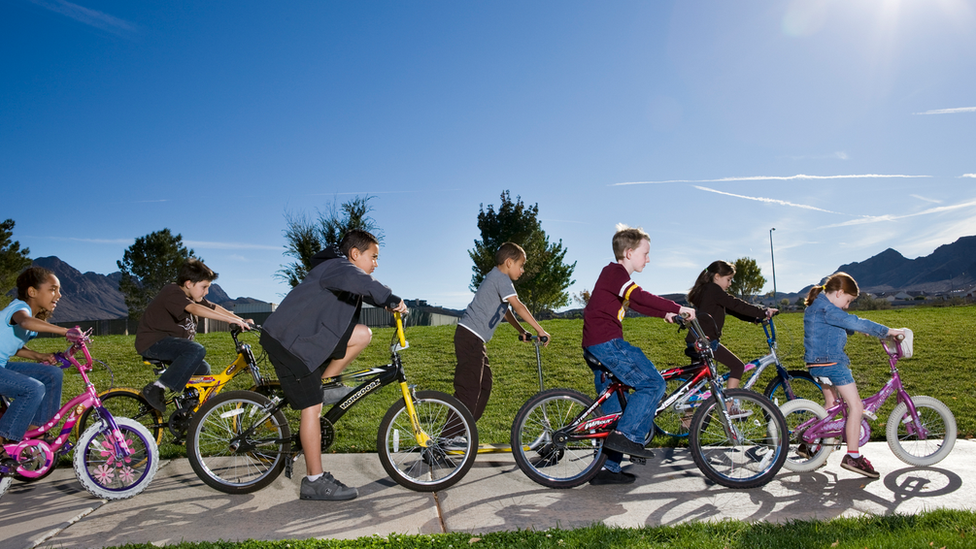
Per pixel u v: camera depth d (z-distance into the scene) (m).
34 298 4.11
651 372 3.87
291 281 25.56
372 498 3.77
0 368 3.79
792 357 9.74
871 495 3.71
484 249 30.20
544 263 31.34
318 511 3.54
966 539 2.80
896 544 2.76
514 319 4.95
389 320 27.98
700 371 4.09
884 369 8.55
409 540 3.01
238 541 3.06
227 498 3.79
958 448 4.75
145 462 3.88
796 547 2.81
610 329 3.97
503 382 8.37
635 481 4.09
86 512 3.52
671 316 3.92
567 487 3.94
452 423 4.09
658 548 2.82
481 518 3.40
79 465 3.65
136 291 48.97
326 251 3.95
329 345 3.72
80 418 4.15
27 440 3.82
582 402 4.03
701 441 4.13
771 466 3.89
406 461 4.45
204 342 13.66
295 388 3.71
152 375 9.08
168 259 49.38
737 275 44.81
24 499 3.78
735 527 3.10
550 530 3.11
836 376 4.04
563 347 11.61
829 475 4.15
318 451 3.78
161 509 3.60
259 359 4.53
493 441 5.36
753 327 13.95
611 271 4.02
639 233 4.07
